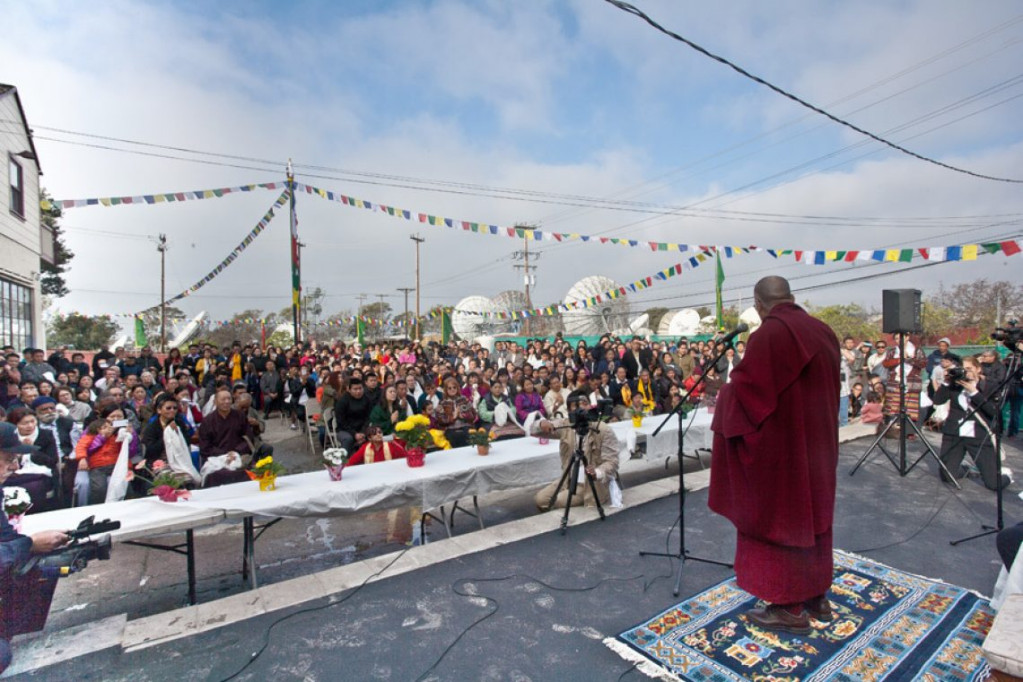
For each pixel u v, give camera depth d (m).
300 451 8.87
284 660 2.70
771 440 2.47
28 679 2.55
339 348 14.41
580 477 4.89
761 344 2.48
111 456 5.28
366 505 4.01
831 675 2.46
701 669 2.54
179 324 29.72
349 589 3.39
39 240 14.12
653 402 9.33
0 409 4.98
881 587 3.28
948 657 2.59
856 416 10.20
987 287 29.11
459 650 2.76
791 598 2.57
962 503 4.96
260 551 4.77
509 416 7.80
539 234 9.41
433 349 15.65
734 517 2.66
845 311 28.23
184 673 2.60
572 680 2.51
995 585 3.04
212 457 5.43
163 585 4.12
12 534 2.65
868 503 4.96
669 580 3.46
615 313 26.39
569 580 3.48
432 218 9.40
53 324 30.50
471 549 3.94
